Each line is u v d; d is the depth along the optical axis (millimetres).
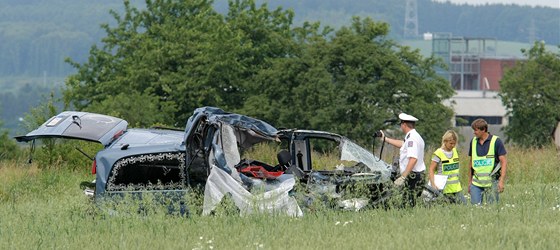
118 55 147250
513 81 134500
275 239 22828
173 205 28984
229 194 28688
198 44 130375
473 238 21469
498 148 30750
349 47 114062
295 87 114312
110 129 30844
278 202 28750
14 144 122875
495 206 27938
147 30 149250
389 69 113250
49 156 57812
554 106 132250
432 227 23703
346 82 111875
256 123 30938
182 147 29562
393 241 21312
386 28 118438
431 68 119125
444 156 31375
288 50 131125
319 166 41062
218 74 124812
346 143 32719
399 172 31344
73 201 31969
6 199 43344
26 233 25594
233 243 22516
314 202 28594
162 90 129625
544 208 27641
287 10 143625
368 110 110250
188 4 150000
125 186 29391
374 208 29188
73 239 24203
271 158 44719
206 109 30031
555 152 53469
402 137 109812
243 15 135500
